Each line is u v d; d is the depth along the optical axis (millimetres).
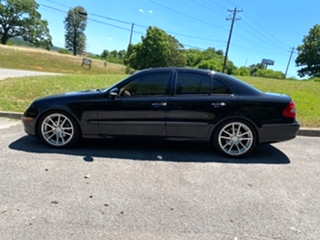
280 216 2449
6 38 57156
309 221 2383
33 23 59312
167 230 2178
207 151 4141
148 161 3648
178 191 2838
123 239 2045
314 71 51312
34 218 2252
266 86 12945
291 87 13062
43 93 8031
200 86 3877
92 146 4156
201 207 2543
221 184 3049
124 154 3875
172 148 4219
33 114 3969
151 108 3824
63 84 9719
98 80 11703
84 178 3041
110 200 2596
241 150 3910
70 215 2318
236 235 2150
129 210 2438
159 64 48625
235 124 3863
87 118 3916
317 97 10328
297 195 2869
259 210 2535
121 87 3916
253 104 3793
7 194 2615
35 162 3422
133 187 2881
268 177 3299
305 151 4371
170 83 3881
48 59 38188
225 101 3799
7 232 2064
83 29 77688
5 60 31500
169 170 3377
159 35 47969
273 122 3816
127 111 3854
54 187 2797
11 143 4105
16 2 56094
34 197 2586
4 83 9359
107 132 3951
